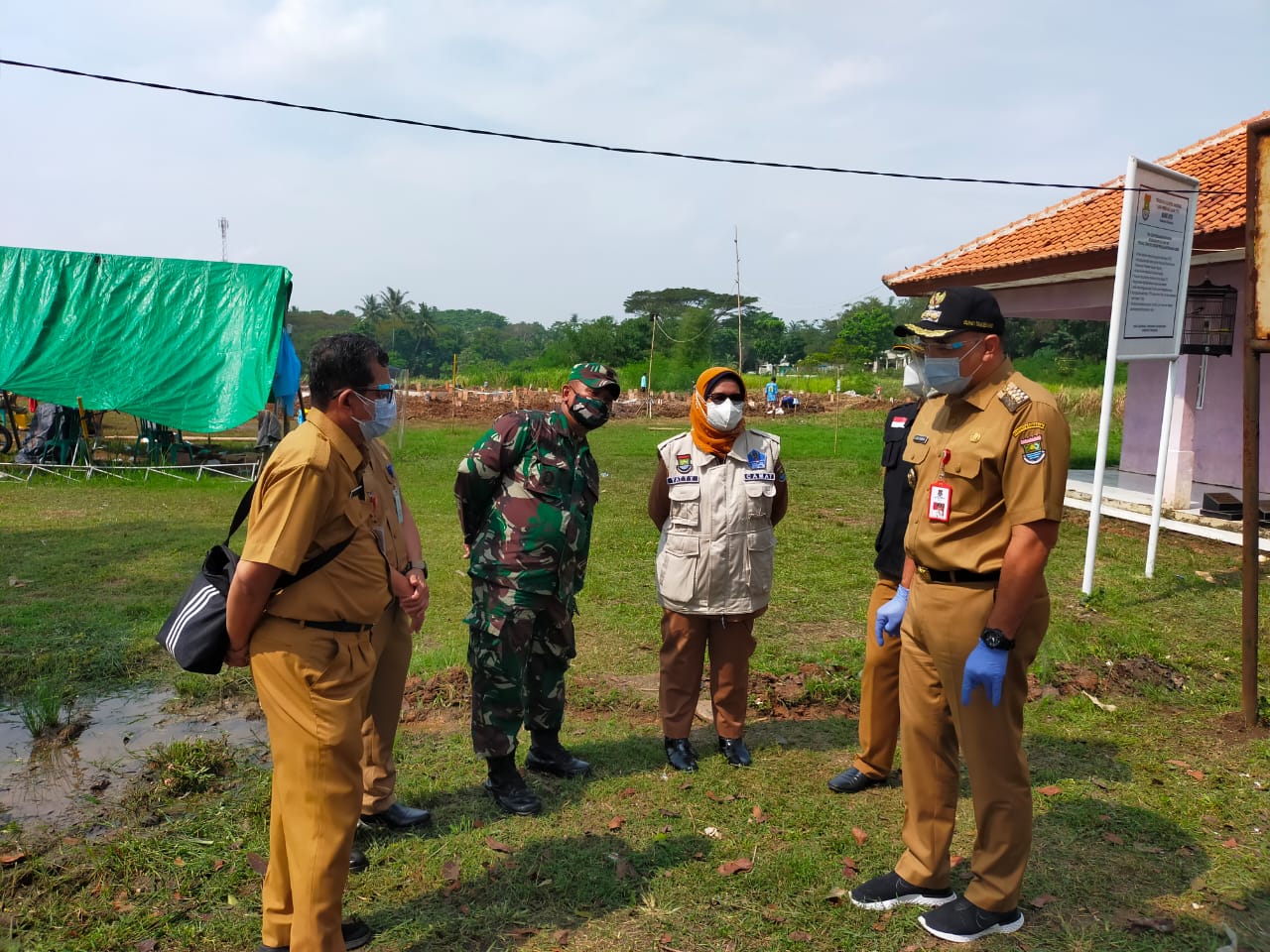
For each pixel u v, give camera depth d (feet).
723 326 312.09
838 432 77.82
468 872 10.39
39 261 48.78
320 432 8.31
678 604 12.77
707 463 12.64
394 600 10.52
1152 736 14.69
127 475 44.78
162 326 47.93
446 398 114.42
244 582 7.85
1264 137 14.42
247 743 14.17
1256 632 14.87
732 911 9.75
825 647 19.10
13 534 29.81
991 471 8.72
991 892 9.19
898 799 12.39
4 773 13.15
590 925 9.48
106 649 18.08
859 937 9.30
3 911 9.55
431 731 14.51
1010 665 8.79
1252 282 14.52
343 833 8.12
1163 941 9.25
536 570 11.59
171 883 10.15
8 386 44.86
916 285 43.62
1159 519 25.36
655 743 14.24
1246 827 11.68
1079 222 38.17
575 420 11.98
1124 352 22.94
